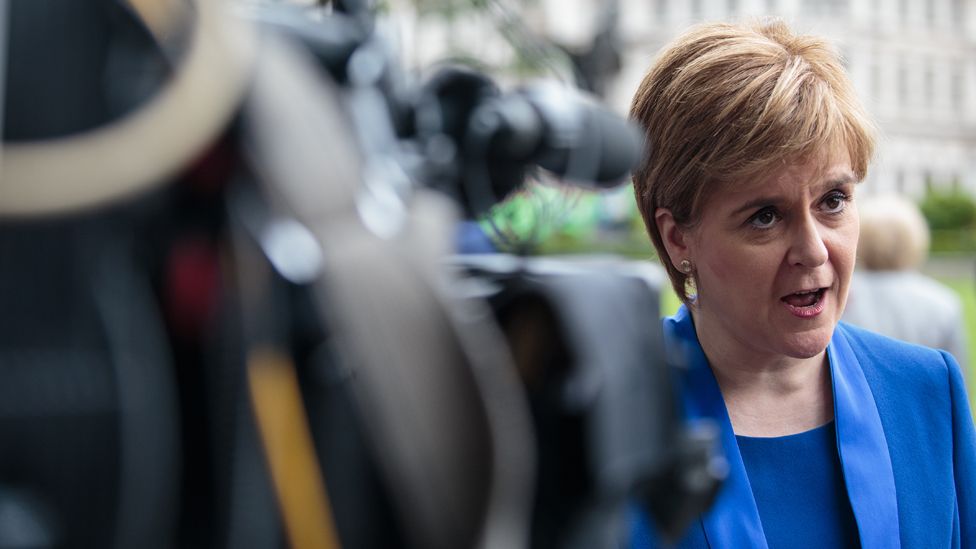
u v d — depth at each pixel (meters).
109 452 1.48
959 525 3.27
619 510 1.78
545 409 1.76
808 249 2.94
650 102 3.20
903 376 3.29
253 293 1.56
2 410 1.46
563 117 1.79
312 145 1.54
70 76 1.51
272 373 1.56
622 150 1.89
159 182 1.46
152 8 1.51
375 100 1.70
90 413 1.48
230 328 1.56
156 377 1.52
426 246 1.61
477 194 1.80
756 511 3.09
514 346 1.79
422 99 1.80
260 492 1.55
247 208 1.55
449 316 1.59
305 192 1.52
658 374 1.84
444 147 1.79
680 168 3.08
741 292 3.04
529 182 1.91
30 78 1.50
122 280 1.52
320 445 1.59
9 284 1.47
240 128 1.53
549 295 1.74
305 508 1.57
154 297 1.55
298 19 1.68
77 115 1.51
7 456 1.47
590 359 1.71
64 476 1.48
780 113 2.85
